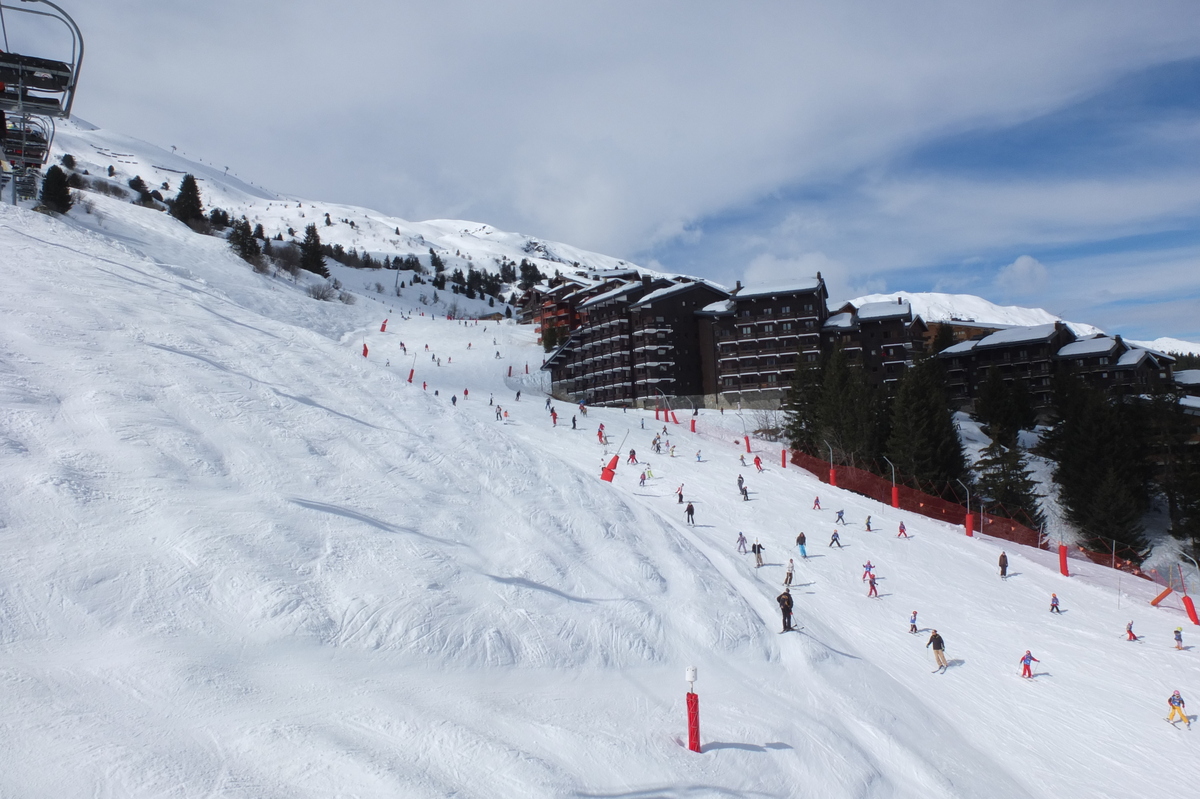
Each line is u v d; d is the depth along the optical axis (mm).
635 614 19891
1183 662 27359
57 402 19891
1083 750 20672
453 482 24875
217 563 14836
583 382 98750
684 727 14805
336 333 93750
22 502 14812
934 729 19984
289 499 18953
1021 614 31625
